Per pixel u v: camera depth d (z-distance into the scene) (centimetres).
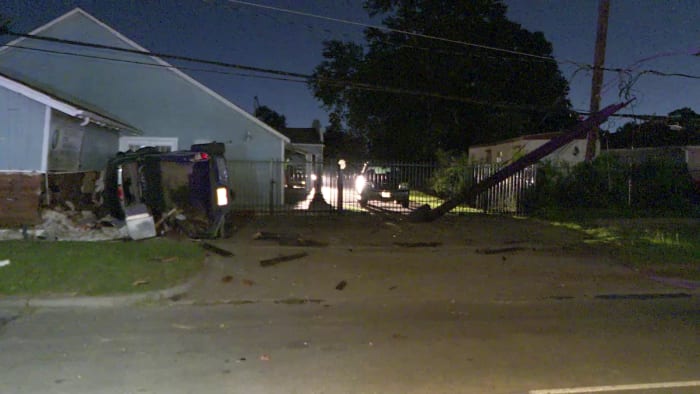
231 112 2127
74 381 575
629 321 860
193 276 1020
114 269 1010
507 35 3659
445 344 726
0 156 1373
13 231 1241
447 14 3675
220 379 590
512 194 2052
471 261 1249
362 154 5988
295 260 1196
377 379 600
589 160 2219
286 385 578
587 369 641
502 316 879
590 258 1309
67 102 1531
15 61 2014
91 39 2039
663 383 601
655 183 2203
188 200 1345
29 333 731
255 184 2147
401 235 1511
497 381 600
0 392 543
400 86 3731
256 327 787
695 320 872
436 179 2494
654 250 1391
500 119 3794
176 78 2097
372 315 870
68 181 1391
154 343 702
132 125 2086
